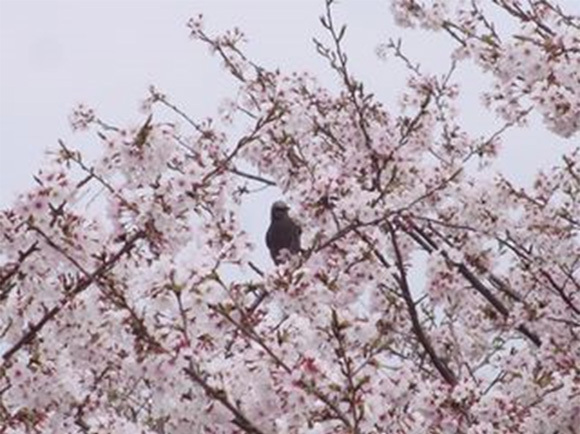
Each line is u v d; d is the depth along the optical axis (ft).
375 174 46.14
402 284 44.60
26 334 32.22
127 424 31.63
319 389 28.91
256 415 29.55
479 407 37.19
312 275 32.58
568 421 37.04
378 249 43.62
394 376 33.37
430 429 37.06
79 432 33.96
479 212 49.88
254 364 29.50
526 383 38.27
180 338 28.66
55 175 30.35
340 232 40.24
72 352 32.81
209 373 29.12
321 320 31.12
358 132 46.68
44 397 32.37
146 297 28.78
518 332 50.01
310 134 50.39
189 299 28.91
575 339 46.93
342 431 29.22
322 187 41.32
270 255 46.73
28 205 30.17
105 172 31.04
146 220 31.22
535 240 50.16
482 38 45.68
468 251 49.75
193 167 31.86
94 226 30.96
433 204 49.42
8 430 31.71
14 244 30.83
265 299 32.76
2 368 32.30
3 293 32.30
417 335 44.73
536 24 42.68
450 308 48.80
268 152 49.75
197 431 30.12
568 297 49.47
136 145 31.09
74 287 31.58
